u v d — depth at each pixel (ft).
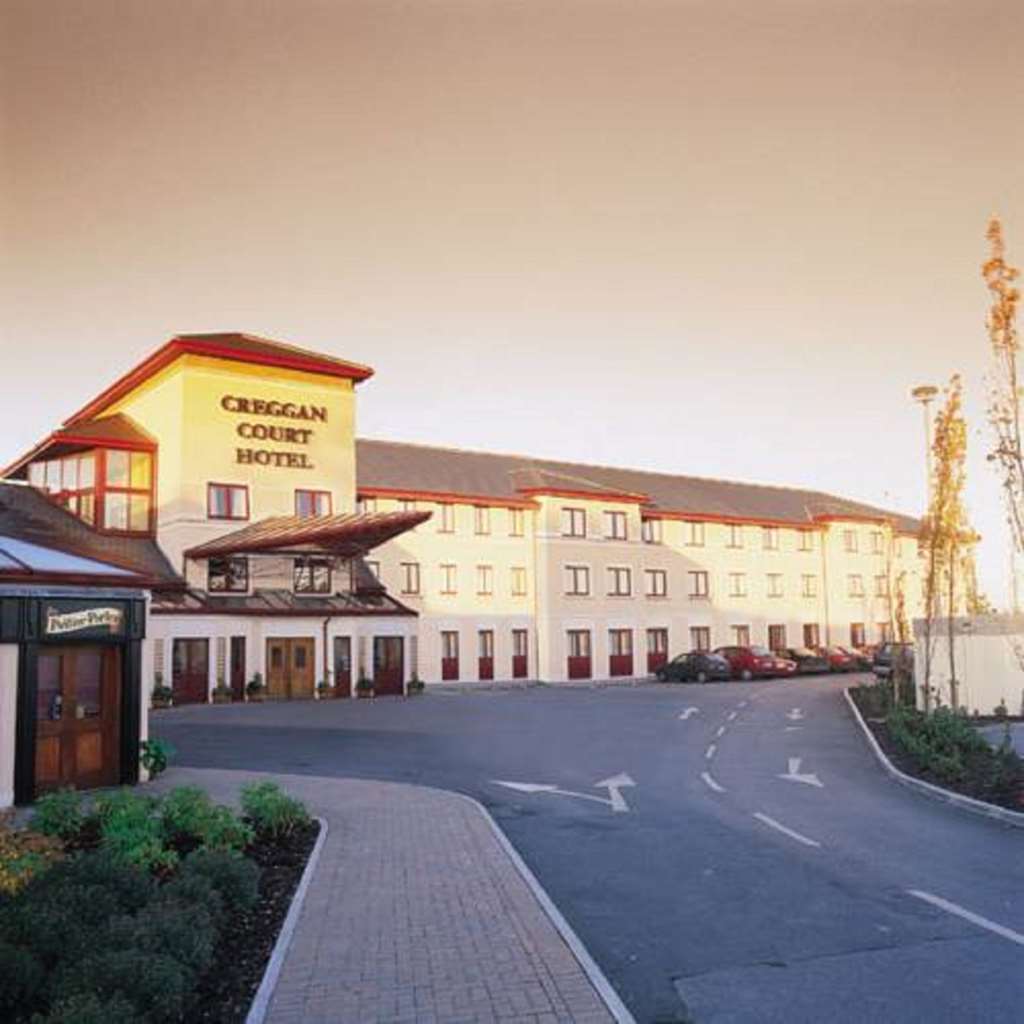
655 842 37.76
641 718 87.66
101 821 35.60
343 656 115.65
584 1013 19.53
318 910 27.09
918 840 37.32
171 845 33.58
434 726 81.66
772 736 74.28
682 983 21.99
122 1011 16.58
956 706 78.74
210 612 106.11
